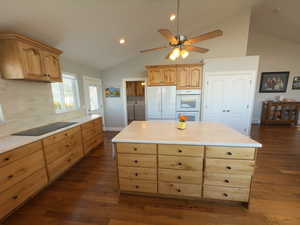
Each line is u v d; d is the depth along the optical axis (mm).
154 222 1451
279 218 1467
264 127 5016
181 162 1612
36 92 2389
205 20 3641
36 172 1780
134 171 1742
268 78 5398
